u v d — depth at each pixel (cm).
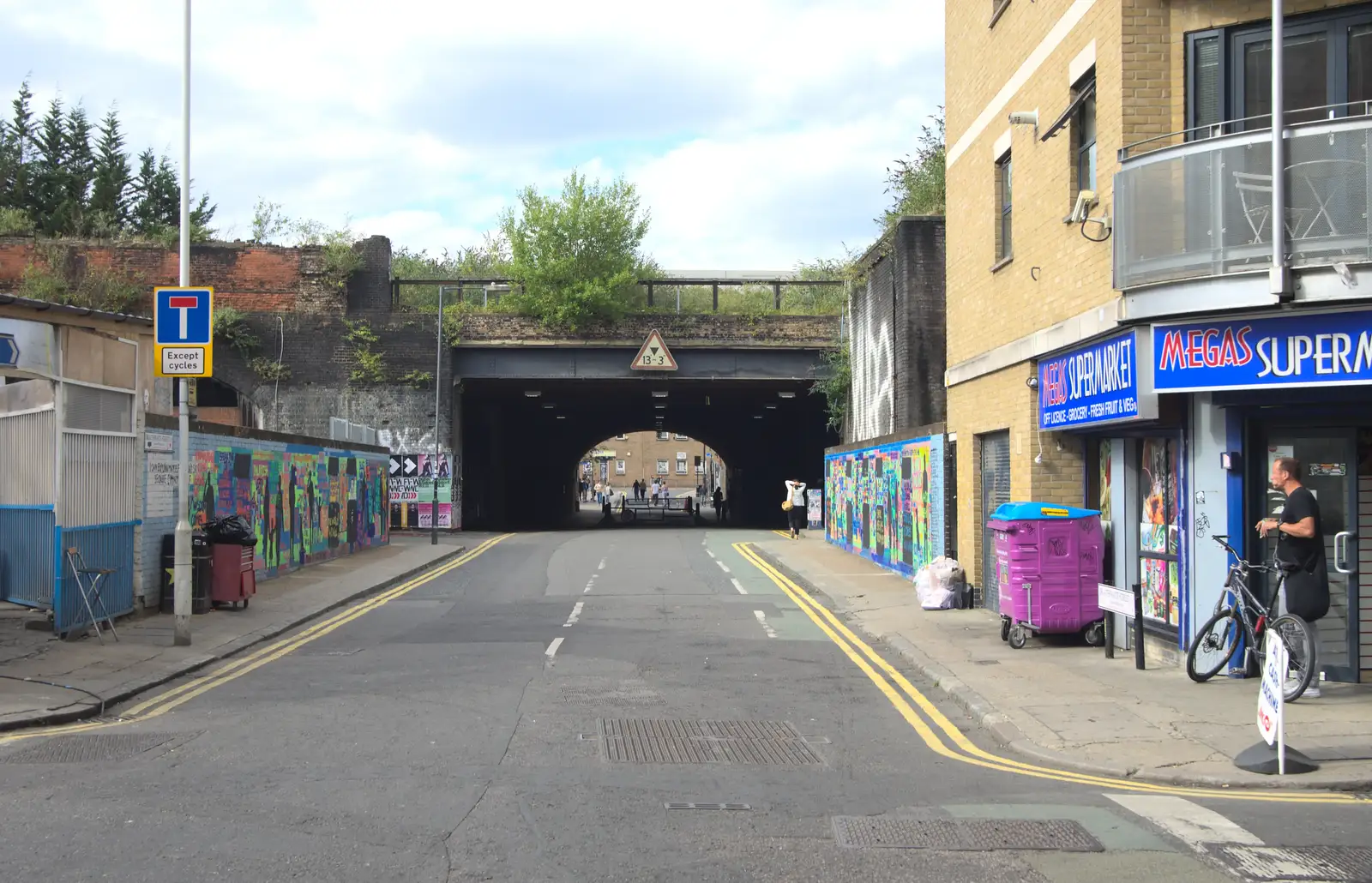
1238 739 828
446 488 3706
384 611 1708
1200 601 1070
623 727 890
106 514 1396
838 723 930
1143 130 1106
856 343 3266
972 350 1689
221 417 3816
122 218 5912
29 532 1340
